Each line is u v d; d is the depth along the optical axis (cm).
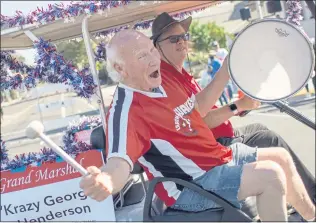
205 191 219
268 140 299
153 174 232
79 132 301
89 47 265
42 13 257
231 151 248
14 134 1172
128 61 221
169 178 222
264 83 220
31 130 169
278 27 219
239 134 328
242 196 220
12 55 284
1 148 280
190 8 377
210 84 269
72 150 272
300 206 243
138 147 212
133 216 262
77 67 276
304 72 218
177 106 234
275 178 216
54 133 698
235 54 224
